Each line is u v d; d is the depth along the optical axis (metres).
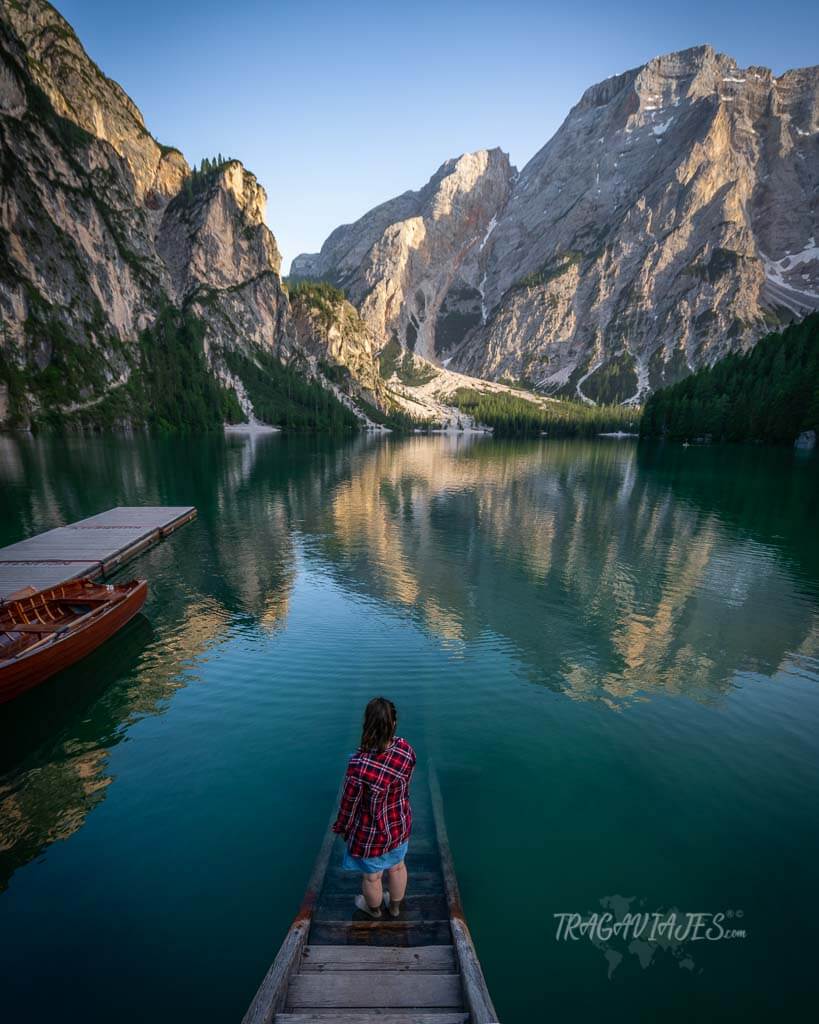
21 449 77.38
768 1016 4.66
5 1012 4.71
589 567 21.80
